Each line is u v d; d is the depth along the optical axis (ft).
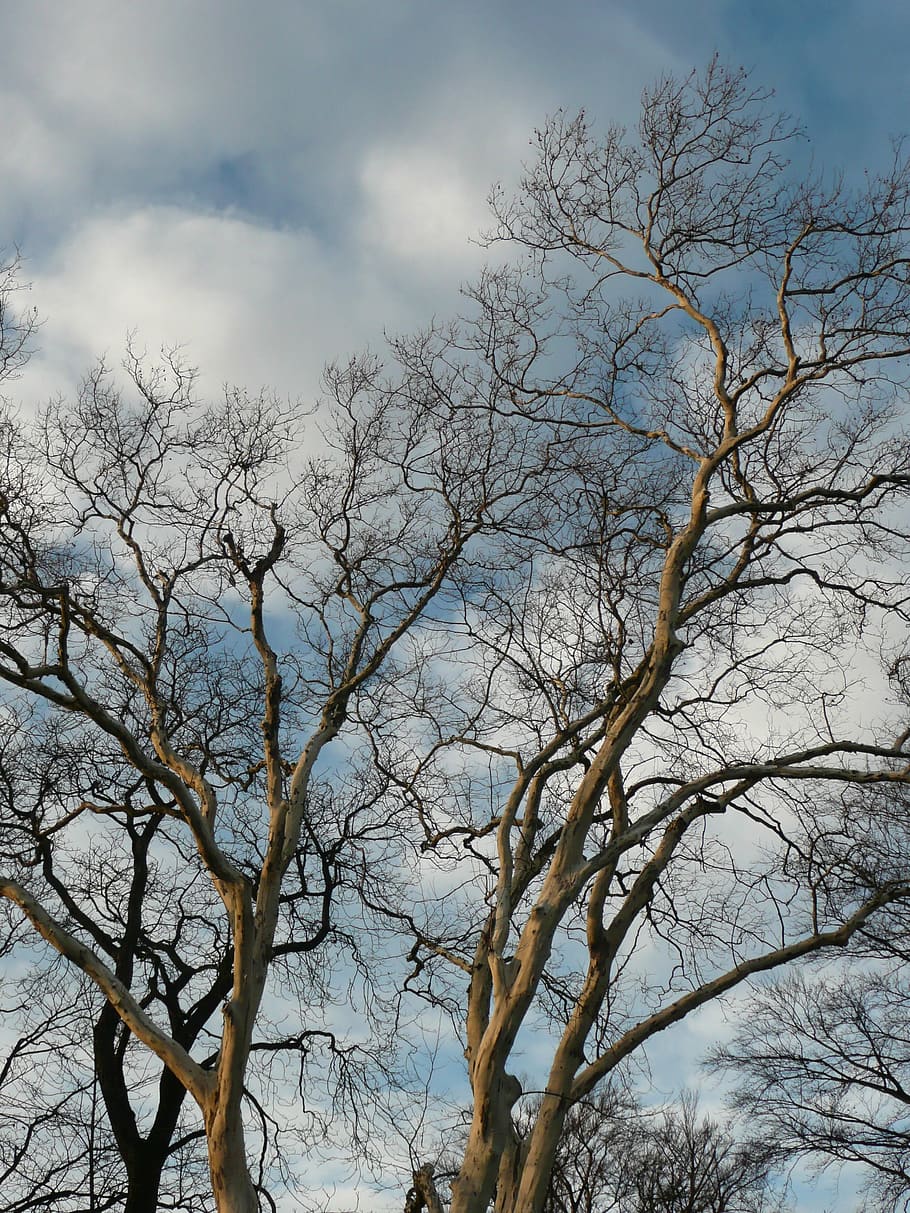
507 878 44.78
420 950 54.60
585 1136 72.49
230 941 59.16
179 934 61.52
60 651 39.32
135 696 56.65
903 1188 67.00
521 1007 39.24
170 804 55.16
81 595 50.01
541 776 47.29
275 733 47.26
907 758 43.80
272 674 48.08
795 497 47.57
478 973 43.24
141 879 58.65
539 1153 39.40
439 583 50.62
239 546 52.21
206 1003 57.00
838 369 46.96
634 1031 41.19
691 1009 41.45
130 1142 53.16
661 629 43.80
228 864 40.52
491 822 50.31
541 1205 38.86
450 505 50.98
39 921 39.73
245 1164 37.76
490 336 51.85
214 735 56.24
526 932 40.22
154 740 47.32
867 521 48.52
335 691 49.11
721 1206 78.89
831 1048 70.18
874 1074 68.90
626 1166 81.71
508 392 51.67
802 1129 69.82
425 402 51.93
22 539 45.78
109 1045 55.21
